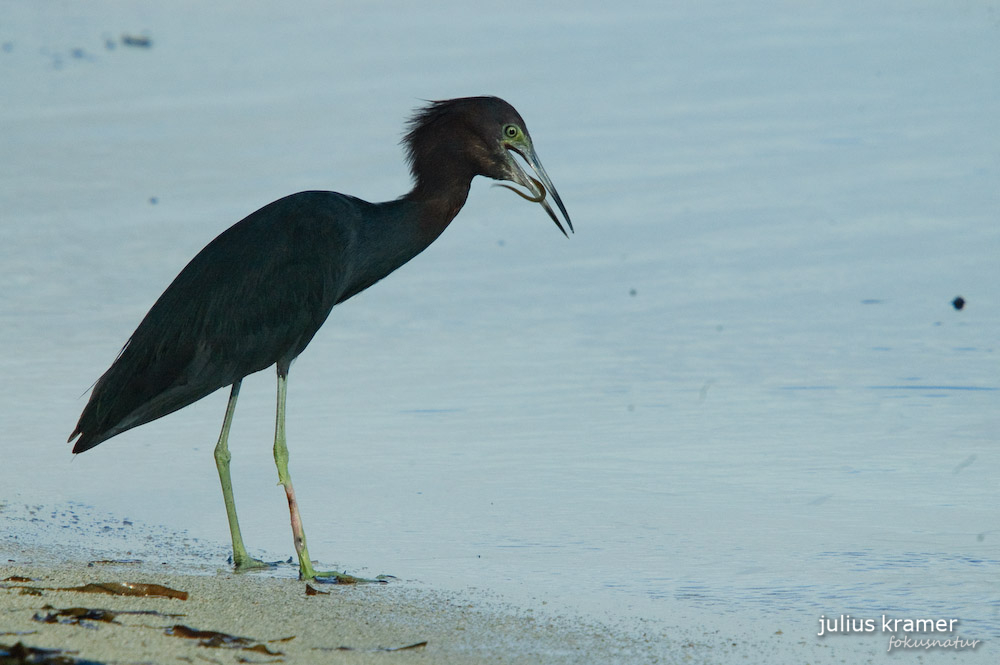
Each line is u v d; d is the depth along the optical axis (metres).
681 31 38.47
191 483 12.25
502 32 38.81
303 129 27.69
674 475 12.21
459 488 12.00
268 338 10.43
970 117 27.56
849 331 16.34
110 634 7.99
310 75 33.56
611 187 23.52
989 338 15.95
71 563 9.91
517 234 21.41
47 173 24.70
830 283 18.22
